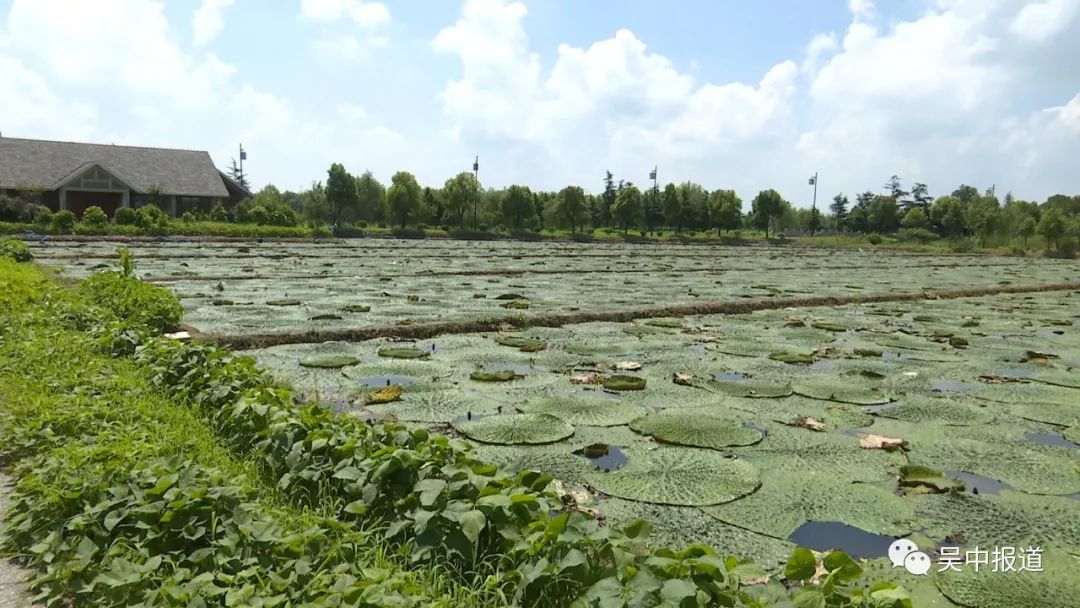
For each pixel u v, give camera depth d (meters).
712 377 7.14
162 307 8.83
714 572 2.56
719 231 63.03
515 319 10.30
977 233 55.31
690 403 6.14
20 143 42.34
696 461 4.67
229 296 12.79
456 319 10.09
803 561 2.73
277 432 4.08
